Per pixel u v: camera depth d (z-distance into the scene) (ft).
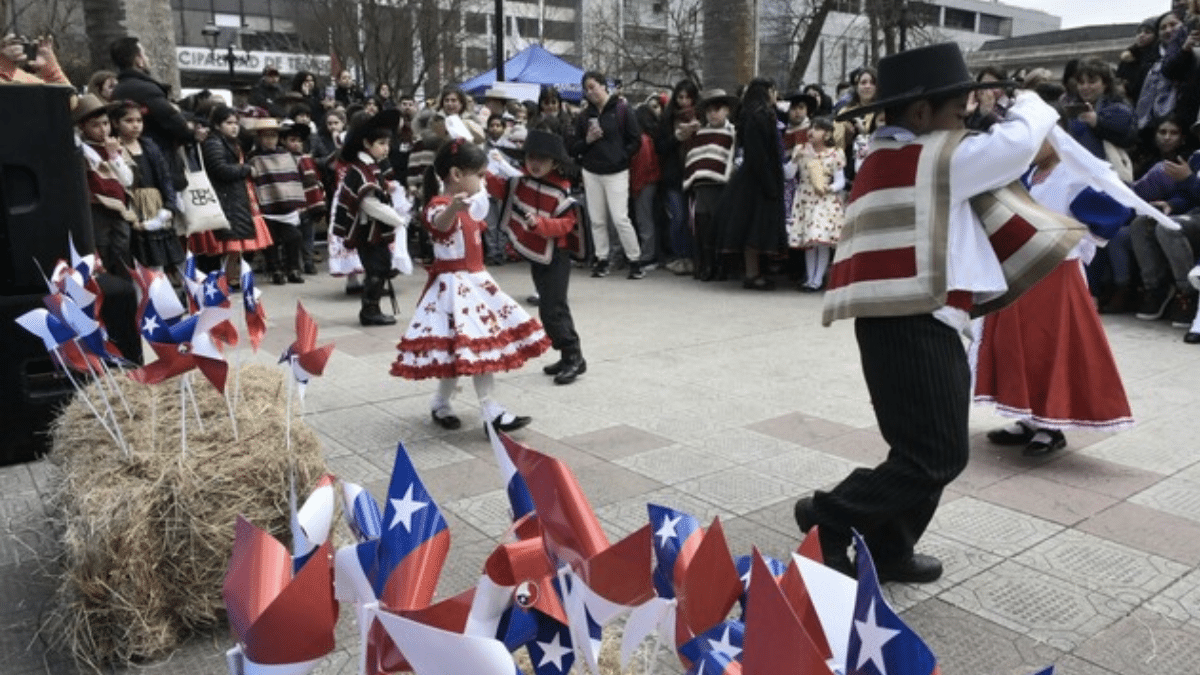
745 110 30.76
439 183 16.96
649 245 35.81
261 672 5.14
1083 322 14.93
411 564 5.35
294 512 5.96
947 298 9.83
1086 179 12.03
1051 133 11.84
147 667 9.50
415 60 100.89
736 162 32.86
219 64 144.87
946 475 10.02
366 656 5.24
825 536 10.69
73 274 10.71
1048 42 132.26
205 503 9.62
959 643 9.89
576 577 5.17
